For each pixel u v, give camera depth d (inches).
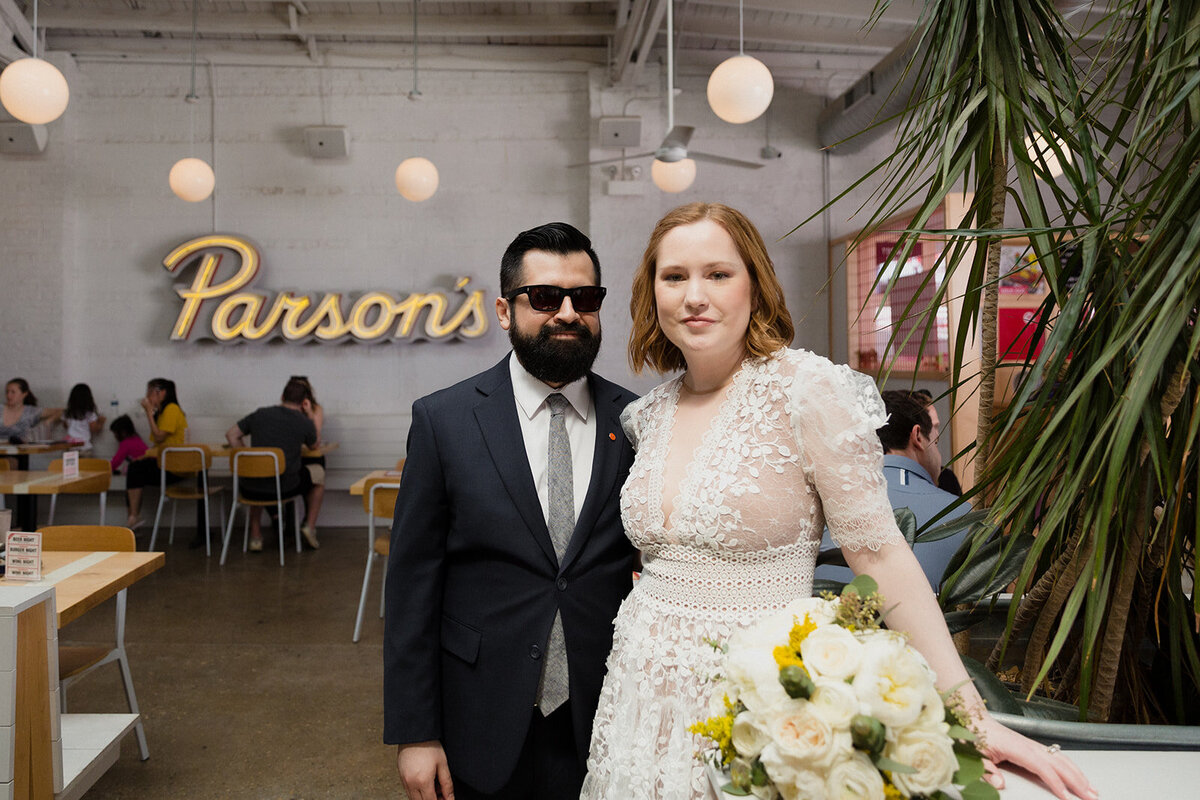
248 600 204.4
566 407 64.1
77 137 296.4
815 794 31.3
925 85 58.3
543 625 59.1
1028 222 52.1
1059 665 63.7
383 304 295.4
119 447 277.4
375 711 136.7
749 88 180.1
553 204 304.3
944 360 210.1
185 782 112.3
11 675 67.4
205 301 291.9
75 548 120.6
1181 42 44.6
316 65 299.4
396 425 298.4
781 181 300.2
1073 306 45.5
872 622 35.9
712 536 47.0
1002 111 51.8
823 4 227.9
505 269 63.1
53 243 290.7
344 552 263.7
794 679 32.0
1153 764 40.7
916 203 240.5
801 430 45.6
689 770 45.6
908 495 77.2
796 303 299.7
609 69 296.2
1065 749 42.4
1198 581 41.6
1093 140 51.0
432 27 275.7
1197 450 46.0
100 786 110.7
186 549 266.2
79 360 297.4
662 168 236.1
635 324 57.1
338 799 108.0
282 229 300.7
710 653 46.6
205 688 146.5
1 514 111.2
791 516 46.6
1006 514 47.6
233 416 297.0
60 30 292.0
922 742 31.7
